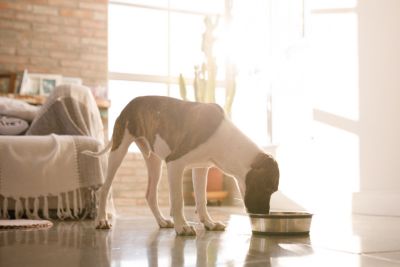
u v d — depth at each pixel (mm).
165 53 6031
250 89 5172
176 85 6059
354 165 3320
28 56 5426
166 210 3955
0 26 5340
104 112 5379
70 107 3293
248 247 1523
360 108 3283
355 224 2398
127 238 1786
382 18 3139
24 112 3719
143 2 5949
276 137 4496
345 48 3426
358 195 3242
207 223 2102
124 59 5875
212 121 1871
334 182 3502
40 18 5477
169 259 1296
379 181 3133
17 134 3576
